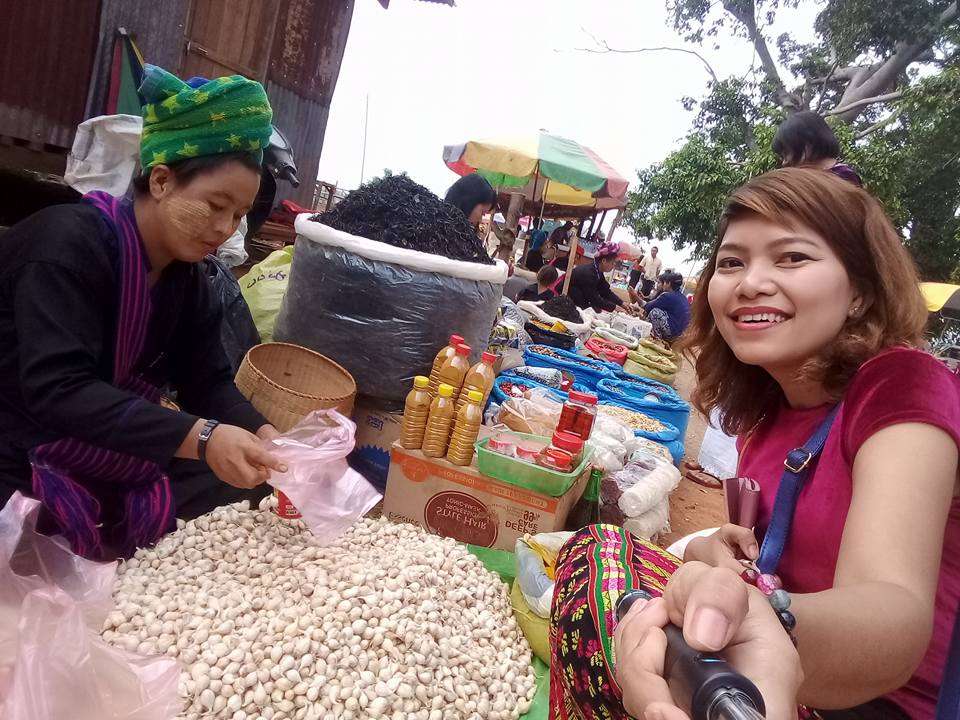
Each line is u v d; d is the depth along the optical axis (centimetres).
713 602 70
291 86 664
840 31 1911
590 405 279
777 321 114
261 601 181
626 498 302
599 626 114
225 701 151
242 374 281
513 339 509
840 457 109
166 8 500
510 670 196
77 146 405
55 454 182
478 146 924
